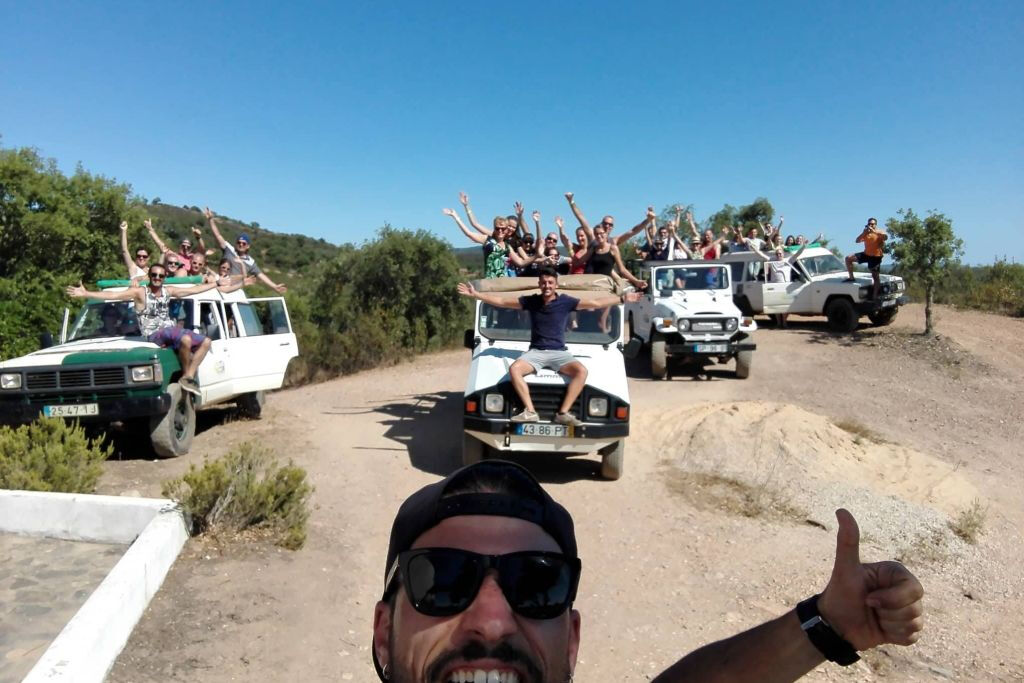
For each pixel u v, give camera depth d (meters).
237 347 9.87
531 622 1.26
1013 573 6.94
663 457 9.11
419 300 20.30
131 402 7.80
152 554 4.76
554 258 9.89
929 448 10.59
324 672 4.14
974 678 4.97
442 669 1.22
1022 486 9.41
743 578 5.99
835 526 7.24
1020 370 14.47
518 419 7.36
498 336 8.50
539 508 1.36
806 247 19.75
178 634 4.30
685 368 15.10
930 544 7.19
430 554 1.26
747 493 7.88
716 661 1.33
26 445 6.42
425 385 14.18
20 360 7.84
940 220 16.19
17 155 15.56
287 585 5.10
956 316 19.52
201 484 5.60
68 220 15.70
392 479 7.88
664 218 25.38
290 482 6.00
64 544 5.52
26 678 3.34
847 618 1.24
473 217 10.81
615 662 4.72
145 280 9.53
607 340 8.41
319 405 12.40
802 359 15.52
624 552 6.38
